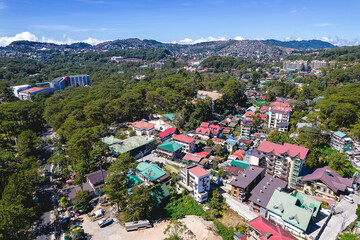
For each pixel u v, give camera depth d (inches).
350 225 2864.2
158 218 3073.3
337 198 3356.3
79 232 2635.3
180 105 6717.5
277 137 4985.2
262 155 3996.1
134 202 2930.6
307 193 3590.1
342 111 5231.3
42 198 3371.1
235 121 6653.5
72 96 7637.8
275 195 3070.9
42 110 6653.5
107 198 3353.8
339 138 4714.6
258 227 2689.5
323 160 4074.8
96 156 3846.0
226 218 3065.9
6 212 2378.2
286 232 2608.3
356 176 3641.7
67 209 3154.5
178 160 4429.1
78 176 3570.4
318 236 2728.8
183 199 3430.1
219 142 5255.9
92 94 7504.9
